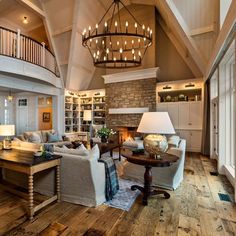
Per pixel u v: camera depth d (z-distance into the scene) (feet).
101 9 23.39
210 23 15.11
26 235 6.35
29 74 18.67
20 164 7.55
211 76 17.79
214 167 15.28
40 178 9.75
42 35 28.48
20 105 32.07
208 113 19.72
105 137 18.40
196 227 6.84
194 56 17.99
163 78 25.18
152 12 24.00
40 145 10.46
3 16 22.91
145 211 8.03
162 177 10.66
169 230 6.64
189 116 22.26
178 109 22.81
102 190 8.90
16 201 8.95
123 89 25.46
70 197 8.90
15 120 32.12
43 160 8.00
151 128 8.68
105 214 7.77
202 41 16.16
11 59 16.87
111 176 9.43
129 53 24.73
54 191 9.32
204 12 15.10
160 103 23.79
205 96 19.92
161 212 7.94
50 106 29.66
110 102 26.40
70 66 24.67
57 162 8.77
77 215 7.68
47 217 7.52
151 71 23.38
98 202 8.55
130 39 24.70
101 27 24.89
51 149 9.53
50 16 22.09
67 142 22.12
